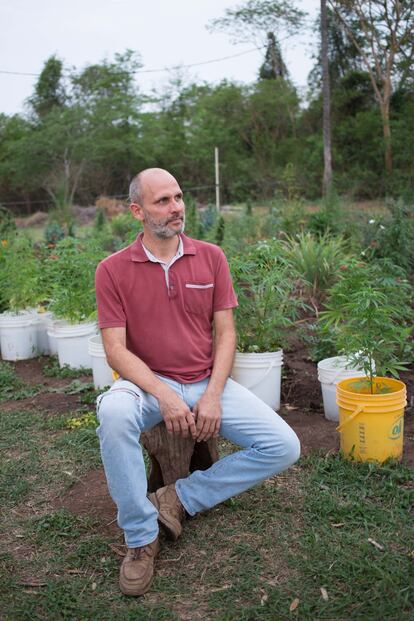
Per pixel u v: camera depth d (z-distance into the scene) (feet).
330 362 14.17
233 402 9.73
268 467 9.61
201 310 10.07
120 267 9.80
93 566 9.30
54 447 13.56
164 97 152.56
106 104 140.36
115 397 9.00
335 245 25.36
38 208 141.90
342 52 124.77
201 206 104.42
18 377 19.12
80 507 11.05
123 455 8.77
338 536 9.55
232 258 15.17
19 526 10.55
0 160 145.48
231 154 135.03
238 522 10.24
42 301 24.31
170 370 9.93
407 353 16.52
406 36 105.81
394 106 113.91
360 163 109.81
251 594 8.46
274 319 14.87
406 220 25.90
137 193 9.75
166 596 8.57
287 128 137.08
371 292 12.04
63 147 132.26
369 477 11.12
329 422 13.87
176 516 9.68
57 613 8.28
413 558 8.89
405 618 7.72
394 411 11.39
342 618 7.88
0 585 8.90
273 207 40.83
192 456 10.73
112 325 9.74
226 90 138.92
